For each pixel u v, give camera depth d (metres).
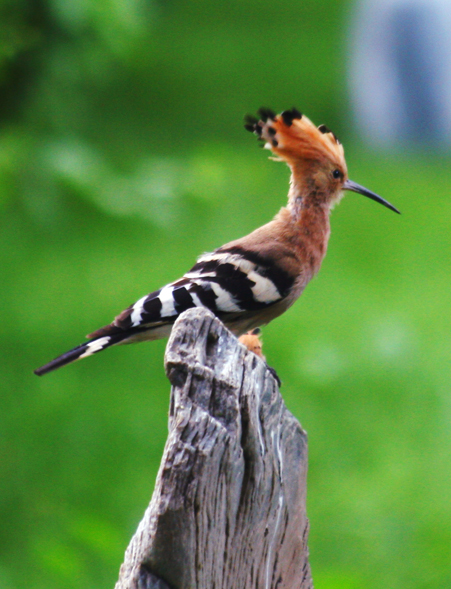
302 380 11.48
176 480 3.35
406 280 15.28
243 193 18.78
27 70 15.06
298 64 30.36
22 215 15.58
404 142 25.58
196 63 30.42
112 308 13.42
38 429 10.23
